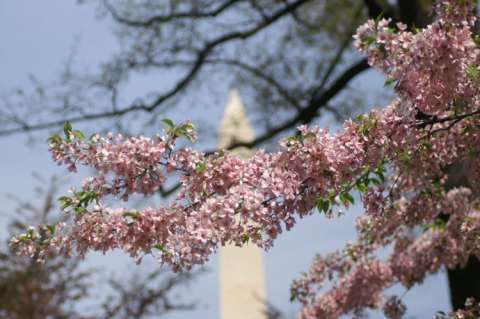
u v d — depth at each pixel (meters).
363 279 9.90
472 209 8.27
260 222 5.33
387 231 9.14
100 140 5.40
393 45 5.29
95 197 5.51
